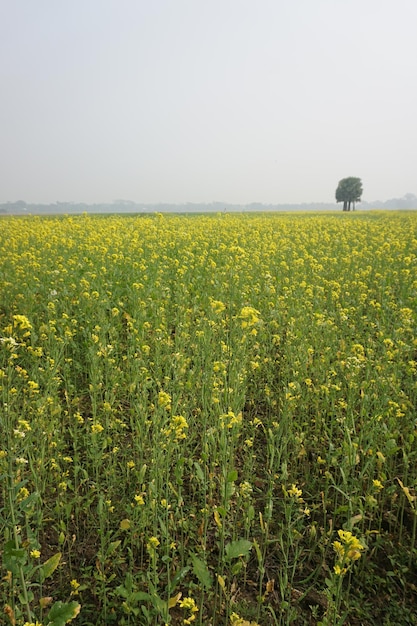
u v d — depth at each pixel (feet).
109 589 9.88
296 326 20.18
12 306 23.47
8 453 8.62
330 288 26.37
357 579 10.68
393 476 13.12
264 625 9.45
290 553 11.25
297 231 57.00
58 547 10.92
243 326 14.66
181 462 10.75
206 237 45.34
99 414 15.37
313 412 16.35
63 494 11.76
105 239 37.86
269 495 11.27
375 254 38.52
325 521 11.40
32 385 12.52
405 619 9.70
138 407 13.33
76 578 10.43
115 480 12.44
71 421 15.51
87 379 18.29
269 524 11.98
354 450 11.24
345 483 10.95
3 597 9.27
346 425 12.53
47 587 10.13
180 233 45.11
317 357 18.03
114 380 15.61
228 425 10.99
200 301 24.06
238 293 23.71
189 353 19.49
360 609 9.89
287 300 23.40
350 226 66.44
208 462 13.75
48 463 12.81
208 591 10.08
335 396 15.64
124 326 24.17
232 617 8.60
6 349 9.81
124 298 24.90
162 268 29.32
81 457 14.11
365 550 10.80
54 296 21.74
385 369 15.21
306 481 13.24
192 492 12.85
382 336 18.56
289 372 17.33
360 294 26.76
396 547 11.46
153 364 17.24
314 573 10.65
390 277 29.89
